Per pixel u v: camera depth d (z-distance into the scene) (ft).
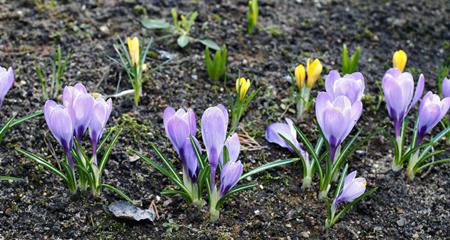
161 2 16.62
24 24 15.34
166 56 14.75
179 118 10.12
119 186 11.66
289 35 16.10
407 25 16.83
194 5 16.69
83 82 13.87
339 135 10.73
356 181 10.55
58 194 11.39
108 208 11.21
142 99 13.56
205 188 11.66
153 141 12.63
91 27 15.47
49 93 13.43
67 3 16.19
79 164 10.83
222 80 14.42
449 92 12.53
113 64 14.35
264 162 12.52
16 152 12.01
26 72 13.93
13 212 11.03
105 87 13.82
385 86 11.54
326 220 11.33
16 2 15.98
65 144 10.61
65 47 14.83
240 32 15.96
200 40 15.31
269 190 11.97
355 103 10.56
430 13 17.48
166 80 14.15
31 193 11.37
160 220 11.21
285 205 11.71
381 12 17.24
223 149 10.53
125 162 12.10
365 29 16.58
